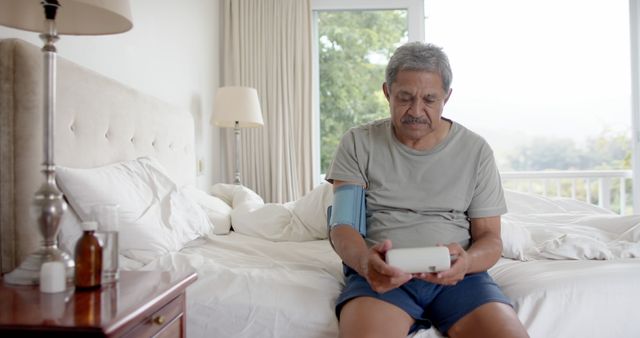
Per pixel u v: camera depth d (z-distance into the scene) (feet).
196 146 10.48
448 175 4.30
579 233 5.47
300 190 12.33
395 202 4.32
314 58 12.86
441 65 4.02
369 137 4.50
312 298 4.01
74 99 4.95
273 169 12.17
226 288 4.07
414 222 4.25
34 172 4.13
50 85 3.22
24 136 4.07
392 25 12.89
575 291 3.82
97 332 2.40
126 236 4.74
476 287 3.77
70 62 4.98
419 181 4.32
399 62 4.06
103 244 3.23
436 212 4.31
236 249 5.78
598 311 3.78
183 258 4.70
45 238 3.30
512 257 4.93
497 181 4.40
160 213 5.36
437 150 4.32
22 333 2.44
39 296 2.94
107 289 3.11
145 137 6.72
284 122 12.25
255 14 12.21
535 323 3.76
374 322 3.40
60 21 4.07
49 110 3.23
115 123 5.82
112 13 4.11
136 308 2.71
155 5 8.31
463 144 4.37
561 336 3.76
